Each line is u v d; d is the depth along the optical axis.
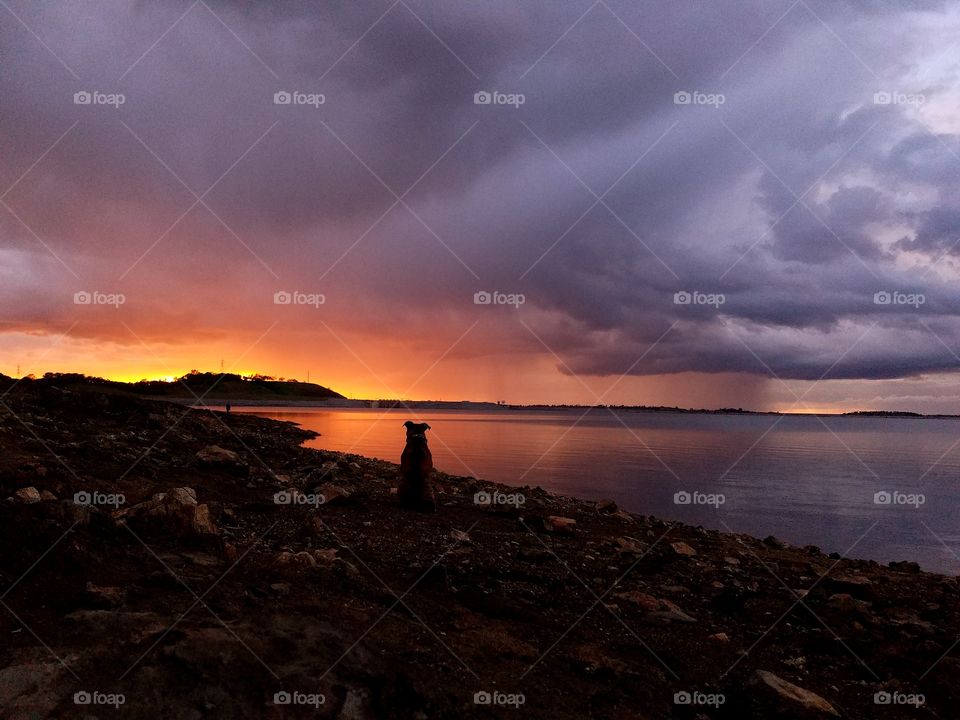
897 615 7.24
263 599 4.75
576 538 9.67
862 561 10.38
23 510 5.07
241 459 12.88
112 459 9.77
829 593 7.89
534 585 6.87
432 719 3.75
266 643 3.94
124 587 4.48
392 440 34.28
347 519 8.63
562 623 5.86
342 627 4.47
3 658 3.39
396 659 4.20
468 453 29.47
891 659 5.81
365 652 4.12
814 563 9.72
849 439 59.78
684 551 9.47
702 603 7.16
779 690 4.69
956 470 27.12
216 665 3.63
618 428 73.38
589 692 4.46
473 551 7.80
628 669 4.92
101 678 3.39
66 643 3.62
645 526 11.74
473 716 3.85
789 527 14.23
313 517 8.14
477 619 5.46
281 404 113.69
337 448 26.84
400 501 10.30
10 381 16.11
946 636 6.57
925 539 13.23
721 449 37.88
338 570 5.82
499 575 6.96
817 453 36.91
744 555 9.88
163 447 12.10
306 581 5.36
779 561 9.64
